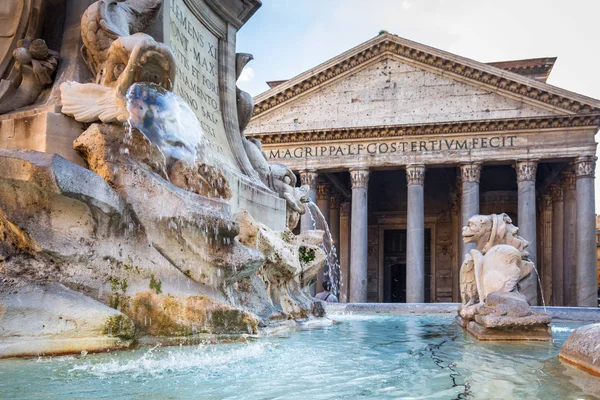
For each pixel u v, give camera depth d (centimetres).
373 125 4003
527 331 613
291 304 754
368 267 5481
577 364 427
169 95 546
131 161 482
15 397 280
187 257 482
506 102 3866
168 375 349
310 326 750
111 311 410
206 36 827
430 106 3975
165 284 467
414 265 3825
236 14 881
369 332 706
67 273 417
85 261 424
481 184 5072
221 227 497
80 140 486
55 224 414
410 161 3962
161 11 633
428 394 319
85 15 541
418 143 3981
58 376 328
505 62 4919
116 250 445
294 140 4156
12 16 559
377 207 5509
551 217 4716
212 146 770
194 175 541
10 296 377
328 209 4519
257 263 530
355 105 4097
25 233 399
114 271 441
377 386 340
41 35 575
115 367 359
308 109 4172
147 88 523
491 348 543
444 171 4944
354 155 4066
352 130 4031
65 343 384
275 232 819
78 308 395
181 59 729
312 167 4119
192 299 471
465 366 425
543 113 3781
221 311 482
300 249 857
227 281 520
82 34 544
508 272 693
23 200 403
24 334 371
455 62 3894
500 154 3828
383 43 4050
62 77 552
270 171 948
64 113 502
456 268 4781
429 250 5381
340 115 4109
